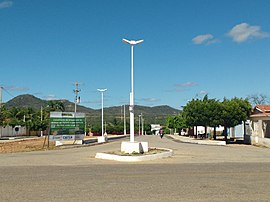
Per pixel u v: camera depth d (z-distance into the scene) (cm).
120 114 14988
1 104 8038
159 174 1501
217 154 2681
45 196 1030
